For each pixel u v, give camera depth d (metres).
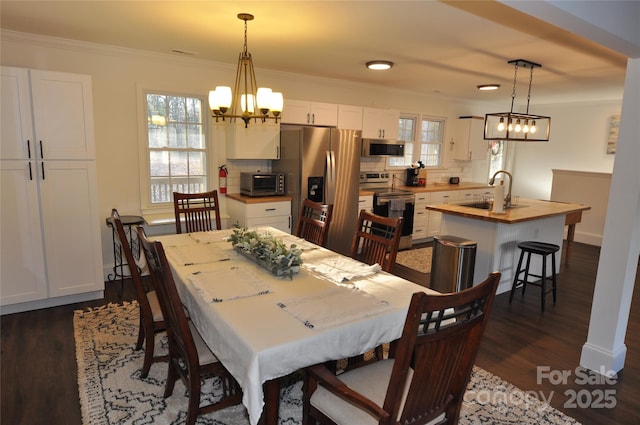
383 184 6.25
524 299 4.01
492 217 3.71
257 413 1.43
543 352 2.94
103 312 3.40
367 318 1.70
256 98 2.75
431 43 3.50
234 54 4.07
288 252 2.26
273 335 1.53
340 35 3.31
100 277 3.65
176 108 4.44
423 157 7.00
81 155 3.42
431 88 6.02
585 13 1.83
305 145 4.52
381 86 5.90
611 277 2.57
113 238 4.00
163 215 4.29
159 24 3.12
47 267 3.41
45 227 3.35
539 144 7.95
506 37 3.27
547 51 3.69
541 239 4.55
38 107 3.21
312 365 1.57
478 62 4.20
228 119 4.54
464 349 1.45
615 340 2.60
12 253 3.26
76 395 2.31
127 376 2.48
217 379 2.49
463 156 7.16
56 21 3.10
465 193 6.61
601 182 6.30
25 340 2.92
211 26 3.14
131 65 4.04
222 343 1.65
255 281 2.09
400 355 1.22
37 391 2.34
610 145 7.00
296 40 3.48
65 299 3.56
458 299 1.25
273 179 4.67
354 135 4.87
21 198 3.24
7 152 3.14
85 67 3.83
